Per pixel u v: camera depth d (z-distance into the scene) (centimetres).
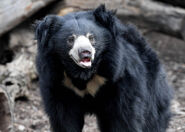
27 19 1645
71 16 913
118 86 923
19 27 1619
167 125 1168
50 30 895
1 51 1605
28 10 1541
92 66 891
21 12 1530
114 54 903
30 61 1545
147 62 1030
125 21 1686
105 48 898
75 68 889
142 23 1691
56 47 889
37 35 896
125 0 1659
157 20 1669
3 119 1098
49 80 915
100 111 985
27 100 1466
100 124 1023
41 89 958
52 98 941
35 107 1437
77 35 862
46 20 884
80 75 899
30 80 1528
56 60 905
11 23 1527
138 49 1019
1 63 1606
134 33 1027
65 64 894
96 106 983
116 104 934
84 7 1633
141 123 968
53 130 984
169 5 1673
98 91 941
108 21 899
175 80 1672
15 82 1405
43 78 925
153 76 1041
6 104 1093
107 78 918
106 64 906
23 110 1401
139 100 949
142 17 1675
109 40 898
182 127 1288
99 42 880
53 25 897
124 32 984
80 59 830
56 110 952
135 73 945
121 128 945
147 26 1700
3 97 1082
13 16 1520
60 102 947
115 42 902
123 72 915
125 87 924
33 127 1322
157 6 1662
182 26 1650
